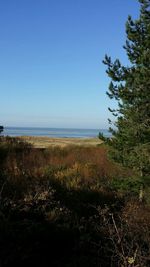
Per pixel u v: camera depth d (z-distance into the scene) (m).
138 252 8.49
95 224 11.12
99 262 9.06
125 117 14.41
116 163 14.91
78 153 23.17
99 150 24.42
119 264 8.42
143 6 14.46
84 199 13.88
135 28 14.62
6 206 10.48
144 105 14.01
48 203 11.56
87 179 16.66
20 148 22.33
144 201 13.95
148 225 10.82
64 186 14.85
